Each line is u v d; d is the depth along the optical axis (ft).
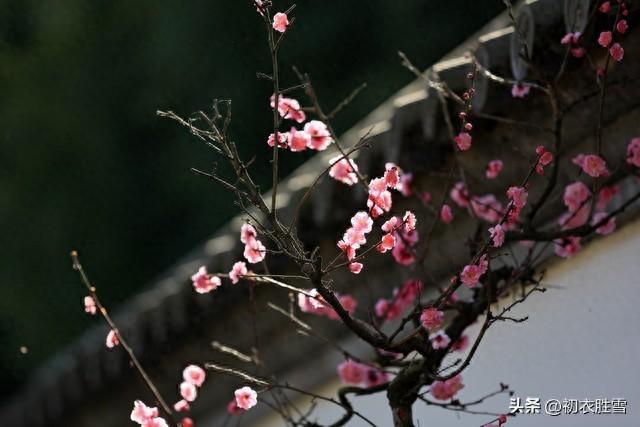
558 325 23.77
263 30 75.36
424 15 71.36
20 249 84.23
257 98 74.79
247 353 31.58
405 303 23.39
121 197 82.12
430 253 25.82
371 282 27.63
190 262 37.06
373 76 72.18
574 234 20.90
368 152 26.04
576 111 22.72
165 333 33.30
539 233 21.01
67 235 83.20
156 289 36.60
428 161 24.75
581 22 20.63
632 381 22.09
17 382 78.79
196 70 78.84
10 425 43.45
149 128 81.20
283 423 31.07
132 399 36.52
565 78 22.06
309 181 29.66
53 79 85.76
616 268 22.81
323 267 28.09
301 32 74.08
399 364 20.80
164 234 80.23
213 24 78.13
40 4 87.40
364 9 73.05
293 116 19.47
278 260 28.99
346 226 27.48
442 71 23.57
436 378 18.16
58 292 82.17
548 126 23.15
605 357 22.67
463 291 25.04
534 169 18.67
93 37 85.10
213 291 31.32
